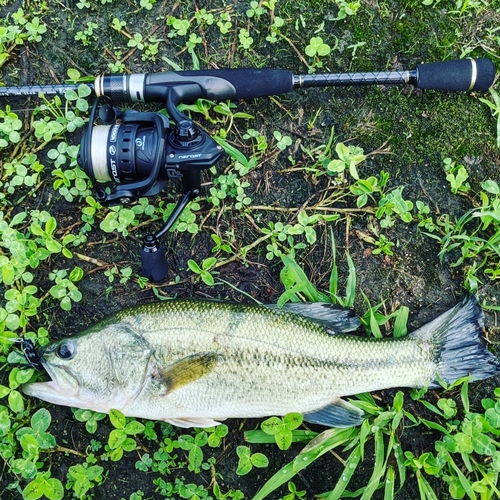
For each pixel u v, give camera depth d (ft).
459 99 1.76
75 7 1.73
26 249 1.61
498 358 1.70
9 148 1.69
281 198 1.72
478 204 1.74
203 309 1.48
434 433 1.68
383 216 1.73
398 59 1.77
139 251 1.69
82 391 1.46
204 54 1.74
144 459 1.62
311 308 1.54
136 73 1.72
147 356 1.45
